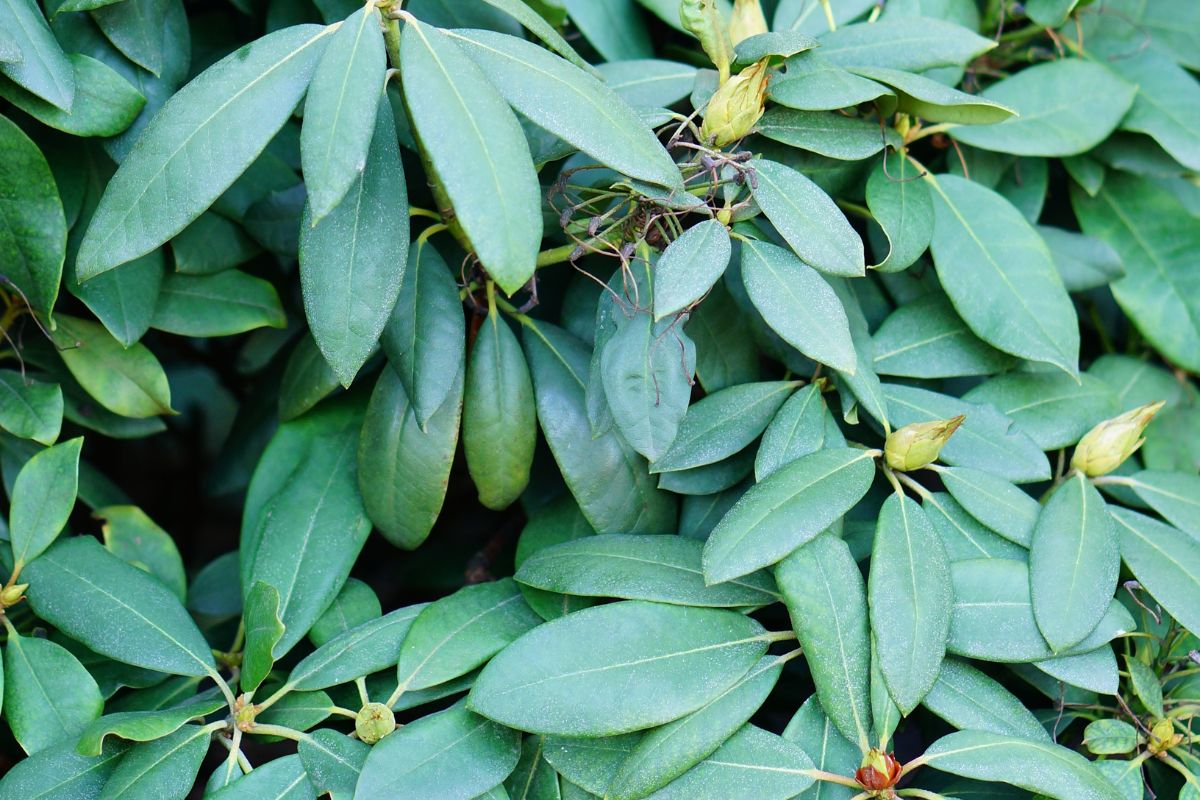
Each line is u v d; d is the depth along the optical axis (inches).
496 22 51.8
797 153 50.5
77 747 46.5
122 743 48.0
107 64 49.7
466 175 45.2
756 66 47.7
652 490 50.2
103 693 50.0
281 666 51.3
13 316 51.8
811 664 47.1
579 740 47.7
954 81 52.7
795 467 47.9
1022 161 54.3
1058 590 47.8
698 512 50.3
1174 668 49.9
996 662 49.4
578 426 50.1
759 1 51.4
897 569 47.3
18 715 48.3
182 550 60.1
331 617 50.4
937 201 51.3
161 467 59.9
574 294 52.1
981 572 48.1
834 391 51.1
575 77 46.9
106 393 51.7
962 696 47.6
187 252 51.4
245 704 48.3
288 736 47.9
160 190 46.5
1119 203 54.7
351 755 47.7
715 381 50.4
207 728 48.0
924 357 51.1
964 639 47.6
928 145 54.5
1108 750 48.3
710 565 46.7
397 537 50.9
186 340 57.3
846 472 47.9
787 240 47.5
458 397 50.0
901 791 46.8
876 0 52.9
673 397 47.3
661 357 47.4
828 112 49.8
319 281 47.1
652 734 47.0
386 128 47.8
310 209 45.7
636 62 51.2
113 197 46.6
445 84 45.8
